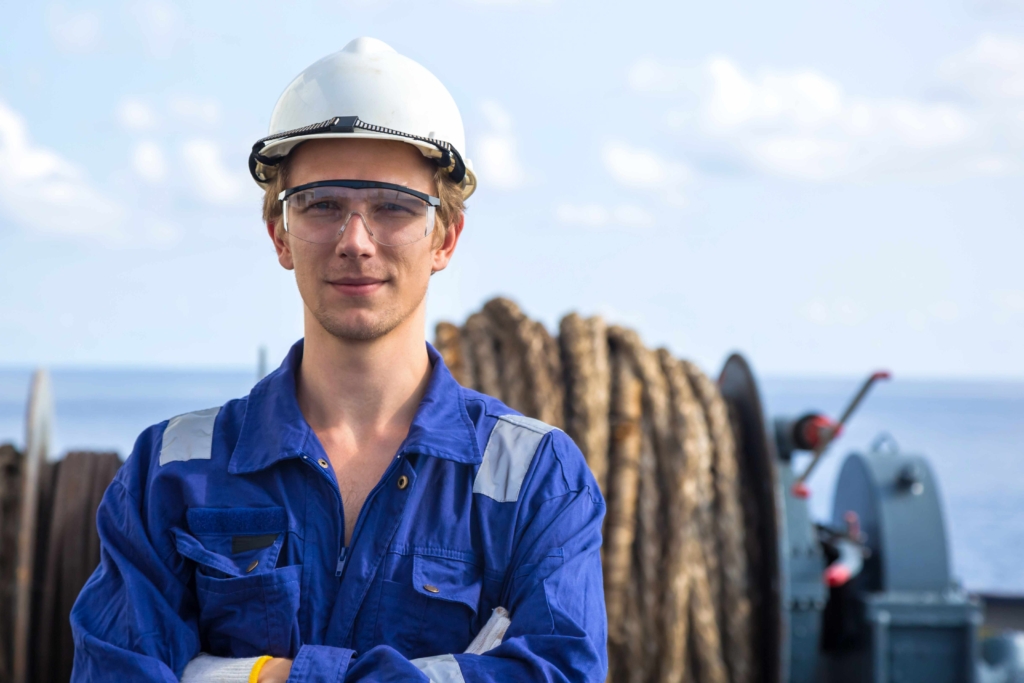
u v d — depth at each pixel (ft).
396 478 7.73
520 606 7.50
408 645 7.47
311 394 8.16
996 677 20.26
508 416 8.18
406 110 7.89
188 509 7.70
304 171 7.85
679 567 16.71
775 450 17.78
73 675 7.64
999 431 392.88
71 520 17.15
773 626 17.11
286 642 7.40
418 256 7.81
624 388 17.66
